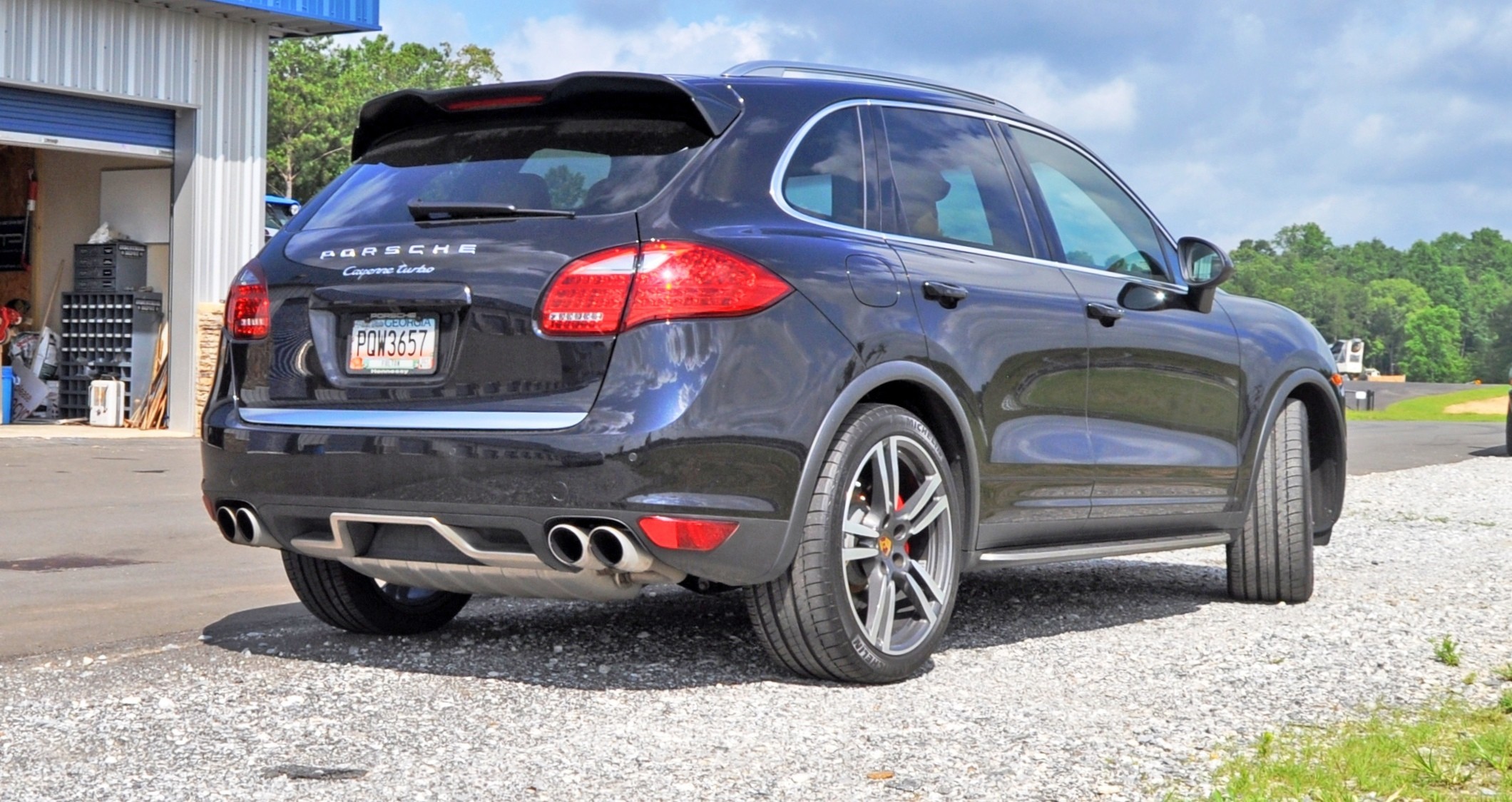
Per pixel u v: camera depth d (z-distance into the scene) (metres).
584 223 3.68
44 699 3.70
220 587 5.76
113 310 17.03
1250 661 4.30
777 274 3.70
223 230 16.61
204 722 3.46
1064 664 4.25
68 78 15.07
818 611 3.79
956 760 3.17
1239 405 5.35
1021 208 4.70
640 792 2.93
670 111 3.92
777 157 3.95
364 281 3.87
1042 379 4.48
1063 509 4.59
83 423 17.17
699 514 3.54
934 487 4.08
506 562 3.71
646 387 3.53
